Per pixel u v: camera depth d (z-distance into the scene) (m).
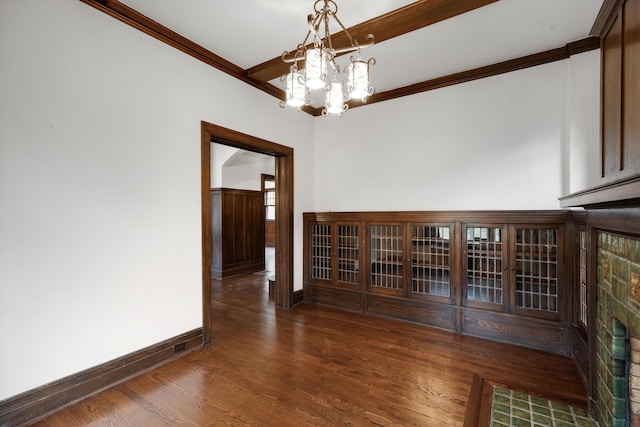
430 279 3.47
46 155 2.00
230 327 3.44
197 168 2.94
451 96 3.49
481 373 2.45
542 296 2.90
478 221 3.17
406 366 2.56
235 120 3.31
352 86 1.79
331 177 4.43
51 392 2.01
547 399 2.11
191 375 2.43
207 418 1.94
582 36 2.71
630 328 1.41
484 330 3.14
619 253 1.54
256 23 2.55
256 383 2.32
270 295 4.79
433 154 3.61
